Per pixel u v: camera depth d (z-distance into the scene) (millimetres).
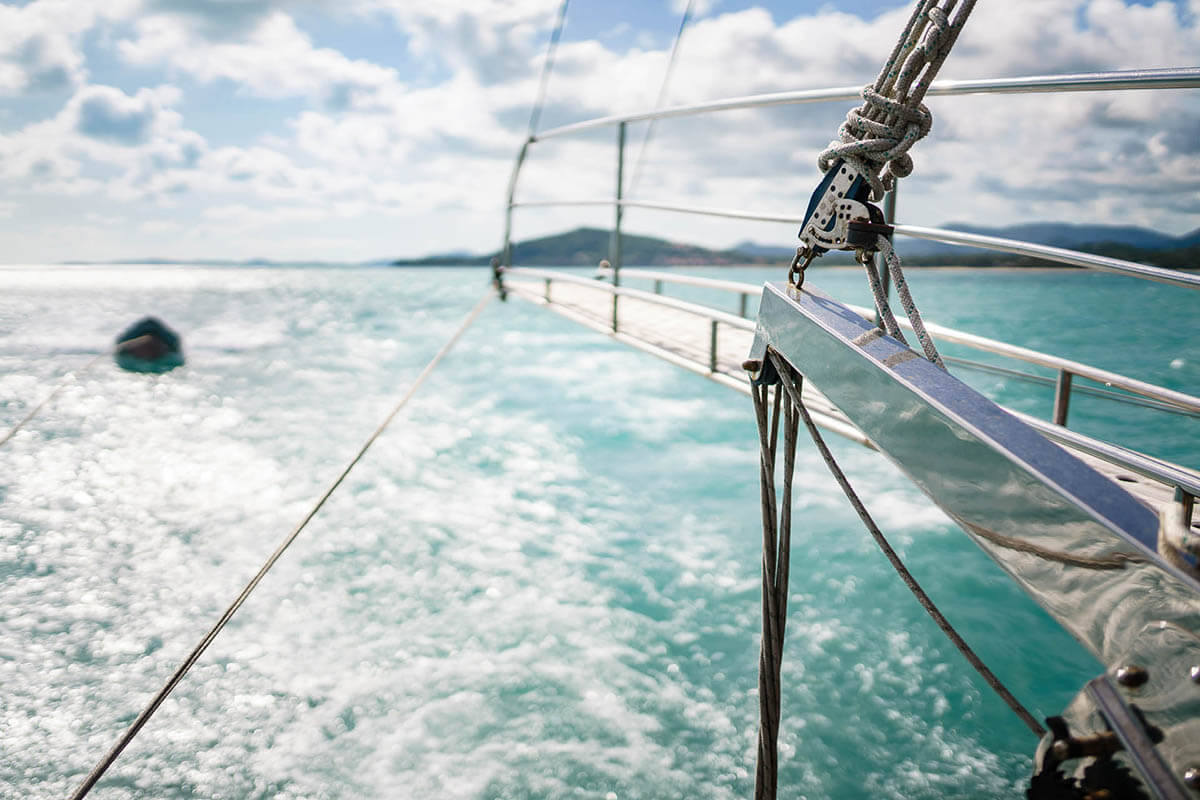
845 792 3939
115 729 4660
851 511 7184
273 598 6203
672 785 4027
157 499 8773
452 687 4922
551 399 12453
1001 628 5191
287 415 12797
